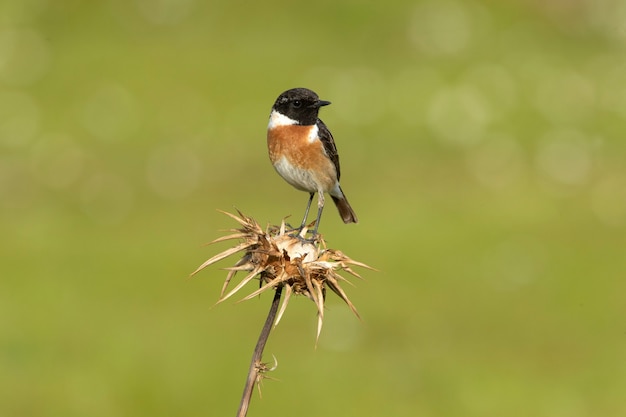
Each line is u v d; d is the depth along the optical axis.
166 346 13.47
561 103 24.44
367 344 13.80
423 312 14.76
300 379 12.75
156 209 18.75
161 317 14.31
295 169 8.05
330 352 13.49
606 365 13.45
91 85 24.30
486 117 23.59
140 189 19.64
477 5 29.83
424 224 18.28
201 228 17.86
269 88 24.66
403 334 14.10
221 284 15.54
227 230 5.10
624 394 12.55
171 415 12.12
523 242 17.47
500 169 21.14
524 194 20.05
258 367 4.60
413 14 29.11
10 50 25.80
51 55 25.78
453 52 27.34
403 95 24.58
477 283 15.87
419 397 12.53
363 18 28.73
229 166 20.83
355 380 12.86
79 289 15.09
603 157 21.97
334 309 14.83
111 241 17.20
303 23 28.59
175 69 25.48
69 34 27.27
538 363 13.48
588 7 30.33
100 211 18.53
